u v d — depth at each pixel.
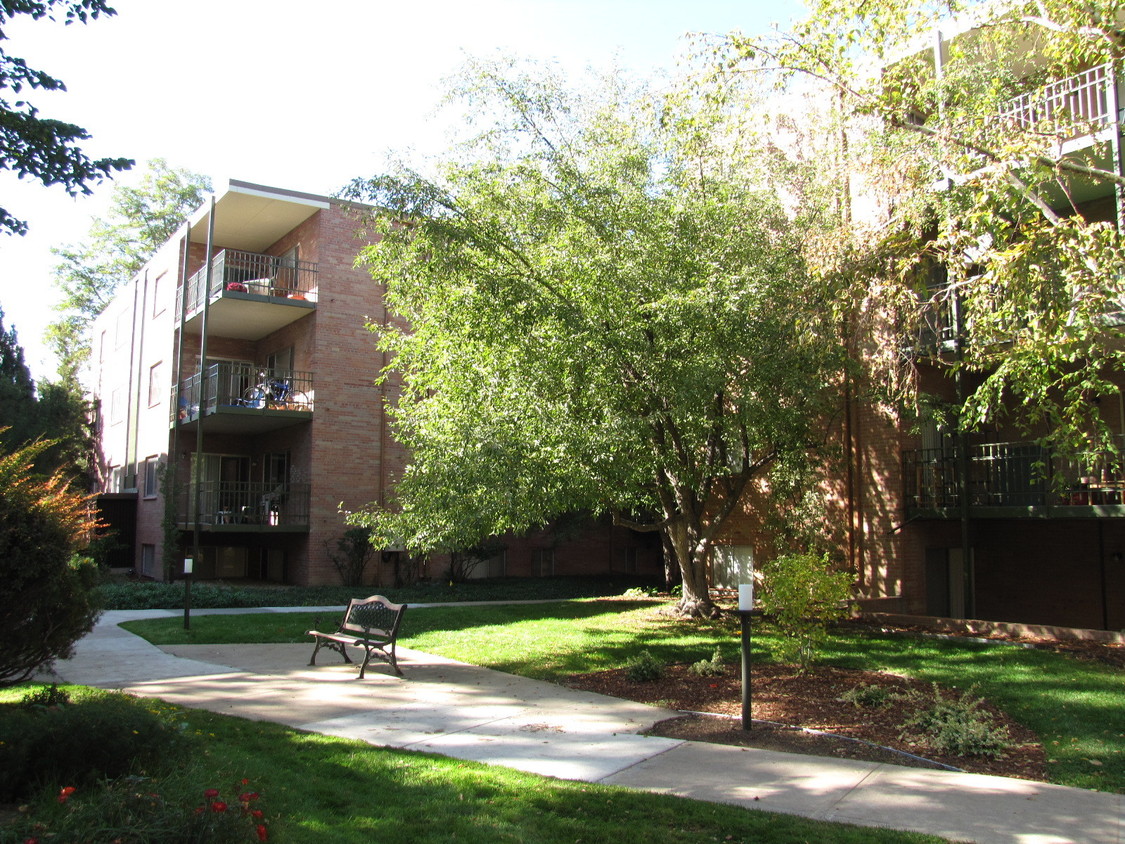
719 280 11.21
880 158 11.34
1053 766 6.55
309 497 21.17
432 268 11.29
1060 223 9.20
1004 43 11.16
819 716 8.09
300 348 22.58
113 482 30.11
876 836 4.96
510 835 4.92
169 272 25.17
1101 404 14.54
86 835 3.83
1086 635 11.75
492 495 11.19
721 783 6.05
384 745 6.95
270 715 7.98
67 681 9.52
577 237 11.83
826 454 14.05
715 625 13.81
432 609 16.83
